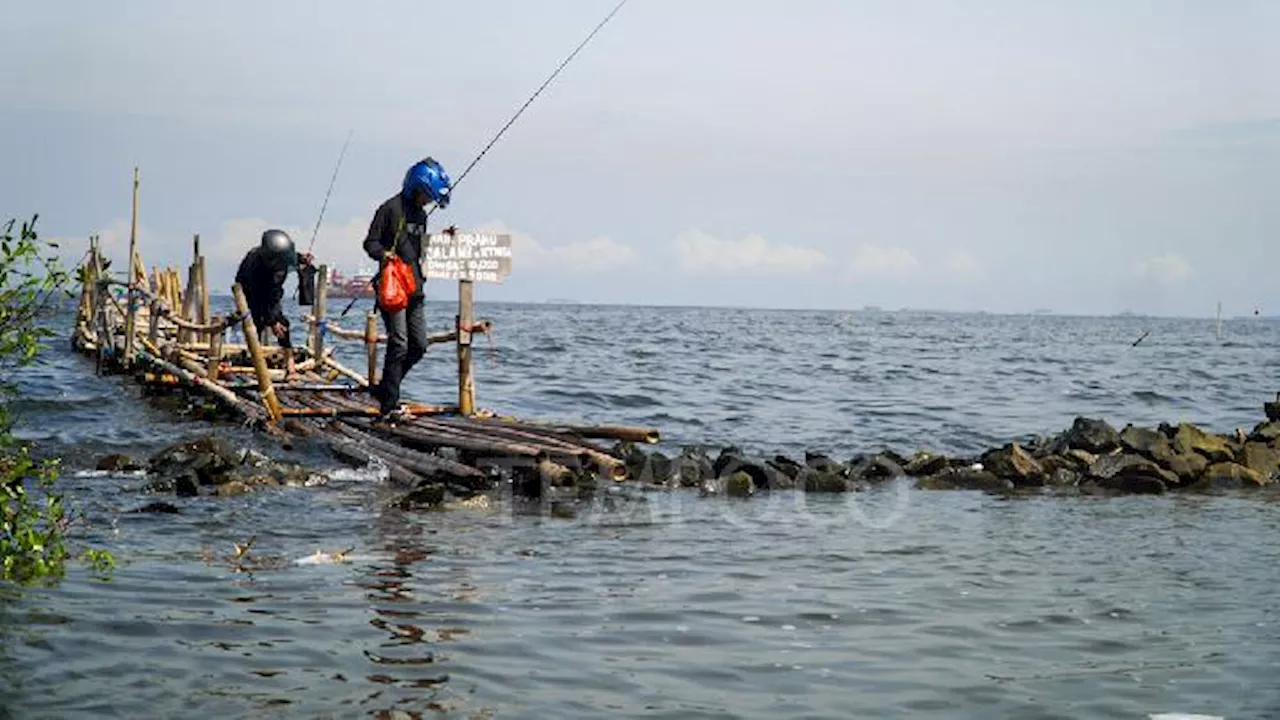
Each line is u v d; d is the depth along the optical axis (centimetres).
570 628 596
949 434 1672
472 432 1210
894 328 9606
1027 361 4000
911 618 631
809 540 862
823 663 548
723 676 526
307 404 1473
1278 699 503
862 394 2322
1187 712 486
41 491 959
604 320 8994
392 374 1253
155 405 1605
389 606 626
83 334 2505
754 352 4062
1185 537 889
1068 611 650
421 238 1244
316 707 469
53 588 634
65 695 470
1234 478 1197
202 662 520
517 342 4116
